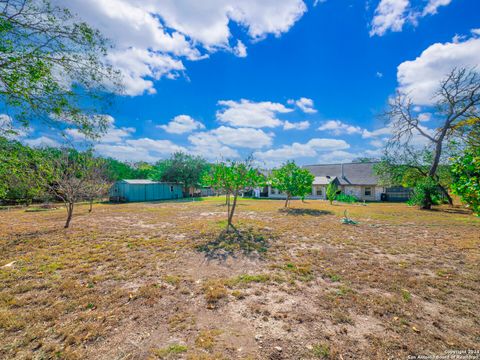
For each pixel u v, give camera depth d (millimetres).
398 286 3857
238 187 8727
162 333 2641
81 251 5879
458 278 4172
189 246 6344
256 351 2336
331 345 2418
